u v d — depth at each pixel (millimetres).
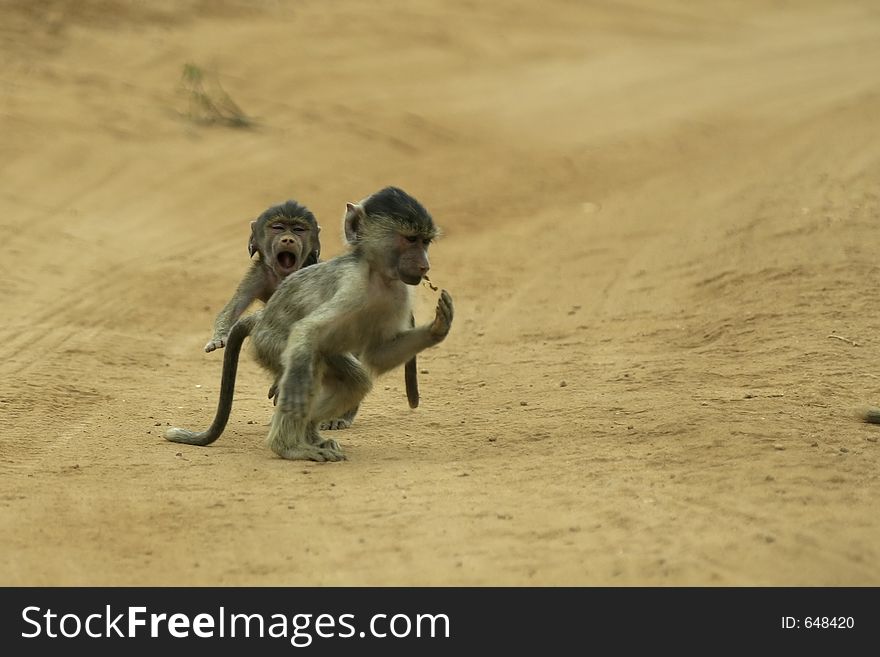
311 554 8219
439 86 41281
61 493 9766
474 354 17047
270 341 11367
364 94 38750
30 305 19391
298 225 13992
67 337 17578
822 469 9852
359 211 10914
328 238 26328
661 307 18734
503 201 29750
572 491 9469
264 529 8750
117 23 39312
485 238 26203
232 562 8133
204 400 14336
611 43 51312
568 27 52531
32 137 29625
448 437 11961
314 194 29406
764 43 54062
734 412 11977
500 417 12773
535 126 37812
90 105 32688
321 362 11031
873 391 13062
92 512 9211
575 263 22906
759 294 18250
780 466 9938
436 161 33344
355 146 33594
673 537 8250
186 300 20859
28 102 31828
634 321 18156
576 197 30031
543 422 12281
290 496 9602
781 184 26984
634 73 46344
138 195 27578
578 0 56656
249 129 33656
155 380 15508
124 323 19016
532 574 7719
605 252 23453
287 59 40375
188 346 17969
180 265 23094
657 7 58500
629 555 7941
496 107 39594
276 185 29656
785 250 20641
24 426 12438
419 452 11297
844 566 7742
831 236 21125
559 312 19422
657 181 31016
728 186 28328
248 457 11117
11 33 36375
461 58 45188
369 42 44438
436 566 7895
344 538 8500
